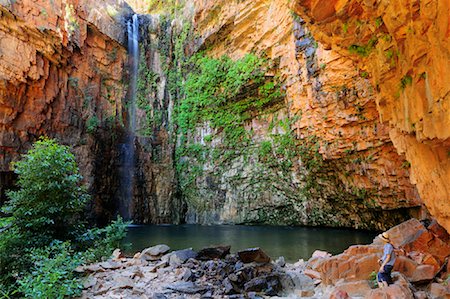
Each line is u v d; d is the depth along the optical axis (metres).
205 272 6.91
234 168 20.39
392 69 5.12
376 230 15.50
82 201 8.28
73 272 6.51
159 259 8.07
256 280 6.10
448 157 4.60
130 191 20.94
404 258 6.11
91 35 20.14
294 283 6.43
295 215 18.92
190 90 22.06
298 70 14.59
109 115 20.58
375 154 12.59
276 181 19.00
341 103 12.75
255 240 13.56
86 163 18.14
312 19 5.80
